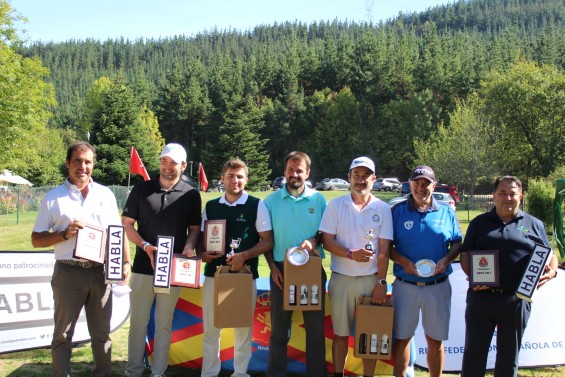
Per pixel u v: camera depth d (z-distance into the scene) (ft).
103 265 14.87
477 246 14.60
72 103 376.07
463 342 18.31
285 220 15.80
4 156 88.58
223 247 15.75
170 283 15.24
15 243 53.88
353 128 236.84
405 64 262.47
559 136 139.54
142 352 16.46
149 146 163.22
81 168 14.64
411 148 226.79
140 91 287.07
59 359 14.42
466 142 119.65
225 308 14.97
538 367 18.31
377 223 15.37
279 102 263.90
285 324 15.76
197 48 588.91
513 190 14.24
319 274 15.11
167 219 16.03
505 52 289.12
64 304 14.42
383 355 14.65
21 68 87.20
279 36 625.00
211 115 250.78
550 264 14.74
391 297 15.75
